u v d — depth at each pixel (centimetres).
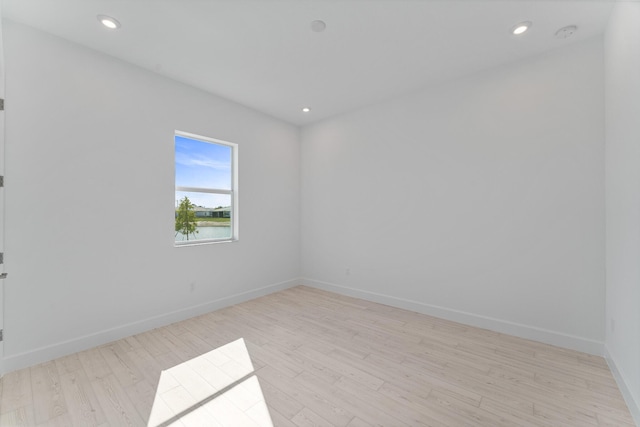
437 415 173
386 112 378
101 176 266
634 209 177
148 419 170
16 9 209
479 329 299
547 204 266
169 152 315
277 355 246
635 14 173
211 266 358
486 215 300
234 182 395
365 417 171
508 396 190
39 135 233
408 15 217
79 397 190
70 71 248
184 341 273
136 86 289
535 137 271
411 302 356
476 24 228
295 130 478
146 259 297
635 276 175
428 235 342
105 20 222
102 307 267
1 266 215
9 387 199
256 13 215
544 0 201
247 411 177
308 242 476
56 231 241
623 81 193
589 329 246
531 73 273
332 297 414
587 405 181
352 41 250
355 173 412
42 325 234
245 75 311
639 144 169
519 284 281
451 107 323
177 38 246
